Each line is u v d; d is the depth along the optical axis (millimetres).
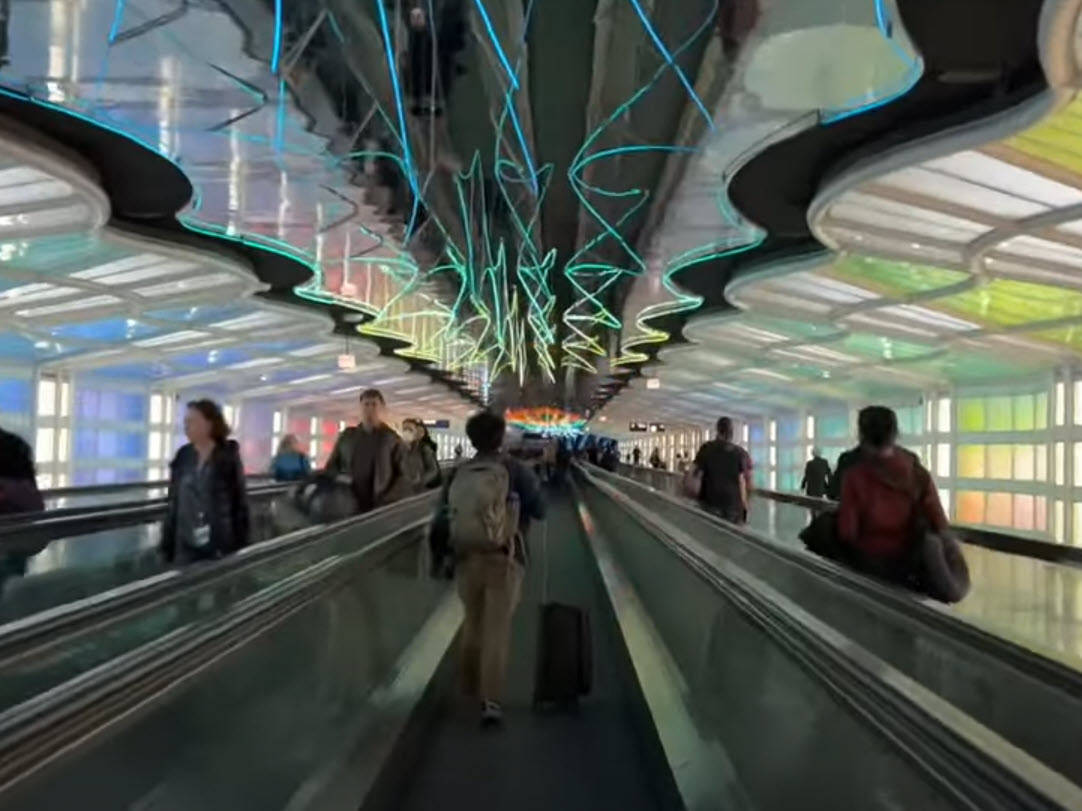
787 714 4141
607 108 11992
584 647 6973
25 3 8016
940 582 4977
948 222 11758
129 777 3152
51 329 20312
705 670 6020
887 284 16344
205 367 29156
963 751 2451
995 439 21672
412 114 11422
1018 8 8023
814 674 3717
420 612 8977
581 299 28281
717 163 12375
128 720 3096
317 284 21719
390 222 16062
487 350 38094
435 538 6715
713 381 35875
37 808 2631
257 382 34812
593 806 5145
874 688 3092
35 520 7875
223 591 4609
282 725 4609
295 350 29672
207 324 22750
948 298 15953
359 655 6242
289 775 4383
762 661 4719
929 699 2822
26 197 11578
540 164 15305
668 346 30484
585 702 7094
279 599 4629
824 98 9852
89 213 12180
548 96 12914
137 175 13562
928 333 18969
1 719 2617
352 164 13125
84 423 24797
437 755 5930
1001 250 12312
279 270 20672
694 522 8688
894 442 5180
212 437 6465
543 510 6832
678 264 18906
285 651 4812
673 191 14648
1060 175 9719
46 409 23062
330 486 9375
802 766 3764
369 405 9461
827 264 15688
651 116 12320
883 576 5078
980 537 8688
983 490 22016
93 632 3502
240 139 11508
